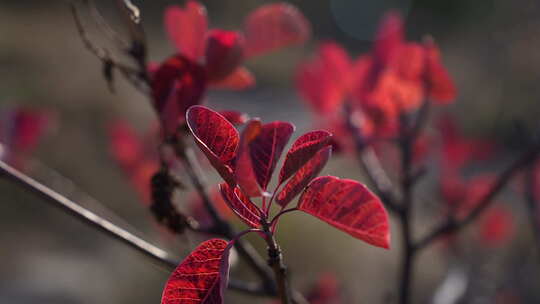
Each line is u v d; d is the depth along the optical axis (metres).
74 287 4.15
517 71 4.27
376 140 1.17
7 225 4.67
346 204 0.73
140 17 0.92
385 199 1.18
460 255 1.71
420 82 1.09
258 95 11.16
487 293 1.73
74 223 4.91
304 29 0.99
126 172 1.30
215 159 0.70
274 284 0.94
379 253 3.46
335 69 1.17
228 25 14.61
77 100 6.83
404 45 1.08
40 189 0.88
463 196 1.46
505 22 4.97
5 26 9.43
